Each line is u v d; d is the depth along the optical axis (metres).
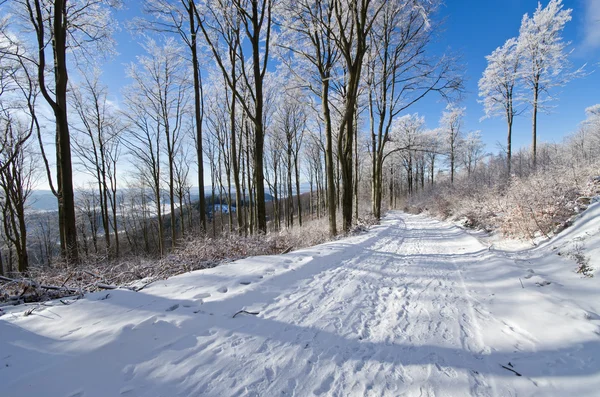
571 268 4.23
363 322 3.22
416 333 2.94
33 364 2.06
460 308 3.60
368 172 40.31
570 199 6.76
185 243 7.22
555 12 17.47
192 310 3.18
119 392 1.90
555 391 1.95
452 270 5.54
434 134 34.38
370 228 13.76
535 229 6.77
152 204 27.42
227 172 21.03
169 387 2.00
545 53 17.86
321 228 13.91
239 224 12.23
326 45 12.11
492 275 4.79
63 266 5.33
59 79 6.93
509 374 2.20
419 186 50.78
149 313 3.04
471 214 11.88
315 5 11.13
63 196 6.91
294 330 2.99
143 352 2.36
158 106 18.38
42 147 10.63
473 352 2.56
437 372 2.27
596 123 22.73
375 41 14.98
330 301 3.85
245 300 3.64
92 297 3.43
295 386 2.10
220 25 11.12
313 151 31.38
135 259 7.63
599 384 1.93
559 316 2.91
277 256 6.09
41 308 3.18
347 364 2.39
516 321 3.06
